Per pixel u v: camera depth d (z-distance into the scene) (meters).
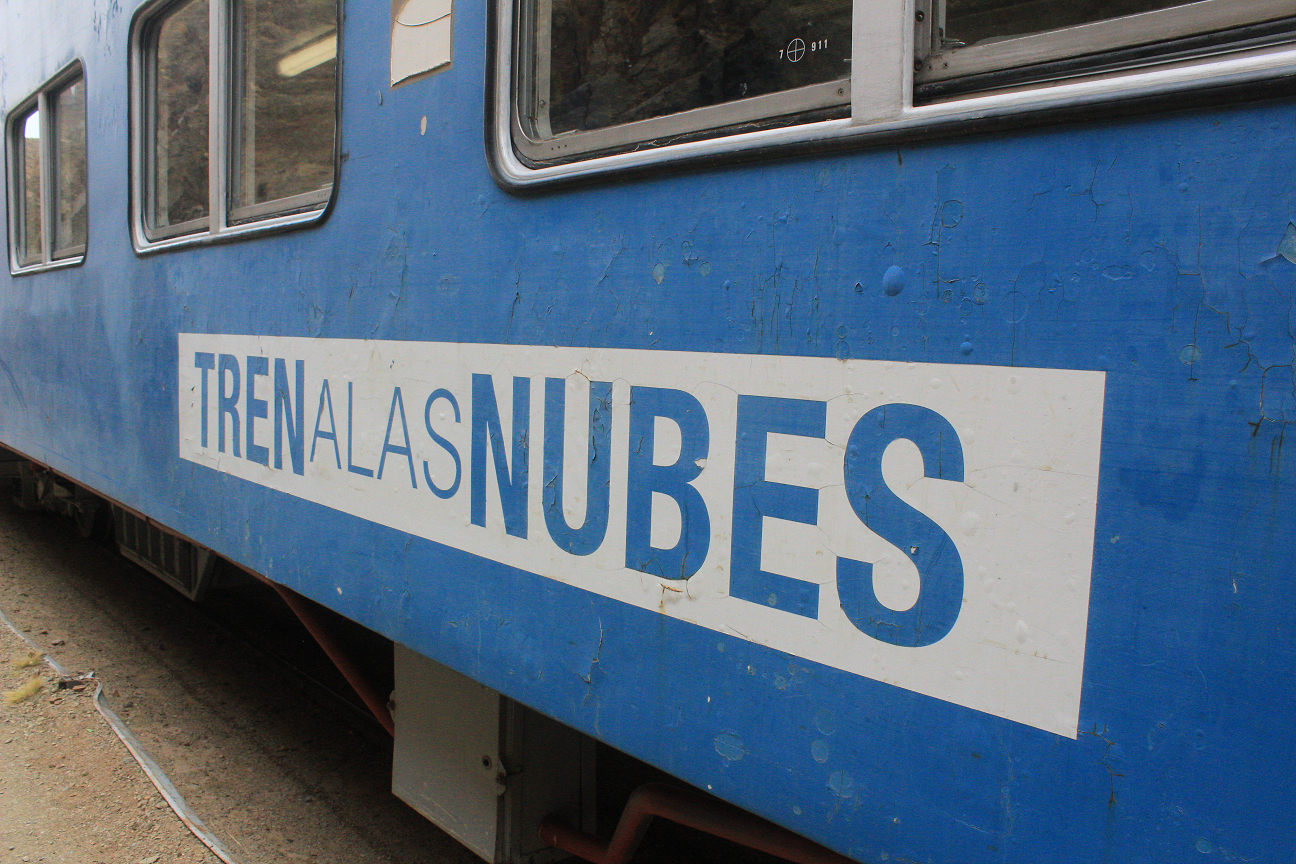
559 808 2.16
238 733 3.50
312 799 3.02
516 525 1.60
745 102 1.28
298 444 2.24
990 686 1.02
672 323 1.33
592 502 1.46
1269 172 0.84
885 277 1.10
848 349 1.13
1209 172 0.88
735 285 1.25
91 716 3.50
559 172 1.51
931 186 1.06
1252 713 0.86
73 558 5.84
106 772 3.08
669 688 1.35
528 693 1.59
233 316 2.52
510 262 1.60
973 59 1.06
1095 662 0.95
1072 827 0.97
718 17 1.33
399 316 1.88
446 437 1.76
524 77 1.62
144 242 3.13
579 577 1.49
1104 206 0.94
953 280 1.04
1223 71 0.87
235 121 2.57
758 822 1.61
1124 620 0.93
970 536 1.03
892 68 1.09
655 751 1.38
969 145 1.03
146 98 3.12
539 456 1.55
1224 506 0.87
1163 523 0.91
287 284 2.26
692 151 1.30
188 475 2.82
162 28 3.03
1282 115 0.84
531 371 1.56
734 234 1.25
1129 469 0.93
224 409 2.59
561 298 1.51
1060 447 0.97
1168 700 0.91
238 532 2.53
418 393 1.83
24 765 3.11
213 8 2.58
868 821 1.13
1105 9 0.99
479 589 1.69
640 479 1.38
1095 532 0.95
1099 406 0.94
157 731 3.46
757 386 1.23
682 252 1.32
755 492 1.23
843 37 1.17
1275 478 0.84
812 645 1.17
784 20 1.24
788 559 1.20
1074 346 0.96
